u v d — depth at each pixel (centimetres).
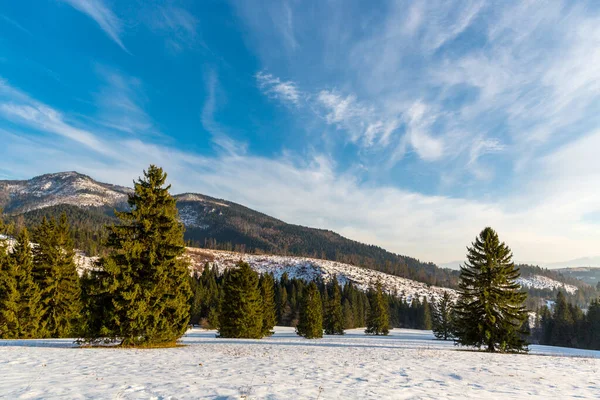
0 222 3453
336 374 1267
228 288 4366
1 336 3062
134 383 971
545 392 1048
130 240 2181
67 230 3766
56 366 1233
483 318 2991
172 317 2197
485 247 3117
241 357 1773
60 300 3516
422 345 3816
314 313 5350
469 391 1023
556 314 8706
